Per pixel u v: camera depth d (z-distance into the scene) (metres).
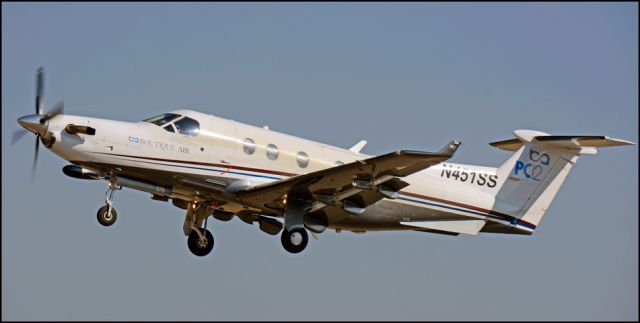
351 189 65.81
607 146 75.38
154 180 66.25
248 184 67.44
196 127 66.69
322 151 71.38
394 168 61.81
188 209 72.31
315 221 70.81
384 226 73.38
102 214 66.31
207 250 73.06
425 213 74.06
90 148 63.47
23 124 62.19
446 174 75.44
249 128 68.94
